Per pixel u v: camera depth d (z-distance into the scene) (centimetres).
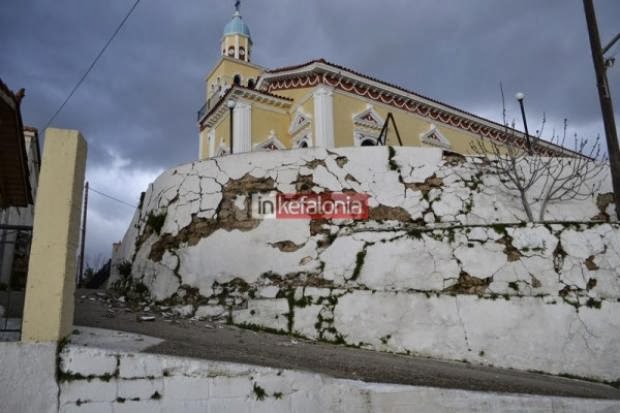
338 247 717
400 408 410
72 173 394
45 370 345
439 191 819
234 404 378
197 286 754
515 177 858
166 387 367
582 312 585
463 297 614
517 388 466
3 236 422
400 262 667
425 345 603
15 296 536
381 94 1834
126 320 620
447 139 2002
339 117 1700
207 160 856
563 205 847
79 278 2112
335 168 815
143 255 859
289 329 654
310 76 1758
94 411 349
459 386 447
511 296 605
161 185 898
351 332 629
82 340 408
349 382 416
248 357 454
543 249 636
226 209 797
